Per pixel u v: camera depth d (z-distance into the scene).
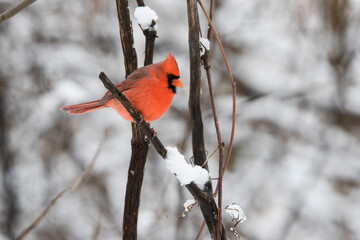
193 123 4.36
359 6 11.27
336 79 11.68
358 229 10.66
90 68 11.26
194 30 4.28
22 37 11.39
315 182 11.06
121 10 5.11
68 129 10.88
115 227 10.09
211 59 10.44
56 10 11.57
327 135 11.59
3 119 11.02
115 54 11.45
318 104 11.69
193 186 4.19
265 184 11.07
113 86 4.09
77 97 10.46
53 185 10.90
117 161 11.02
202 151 4.36
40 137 11.05
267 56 11.93
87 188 10.70
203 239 9.34
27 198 10.97
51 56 11.31
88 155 10.98
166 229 9.43
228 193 10.87
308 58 11.77
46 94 10.58
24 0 4.58
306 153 11.51
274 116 11.48
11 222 10.68
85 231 10.45
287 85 11.66
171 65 5.36
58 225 10.50
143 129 4.20
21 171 11.12
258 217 10.76
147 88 5.31
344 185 11.24
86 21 11.46
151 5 11.66
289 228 10.52
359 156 11.42
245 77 11.74
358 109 11.64
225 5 11.98
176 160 4.14
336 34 11.42
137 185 4.84
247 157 11.34
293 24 11.30
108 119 11.34
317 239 10.62
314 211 10.89
